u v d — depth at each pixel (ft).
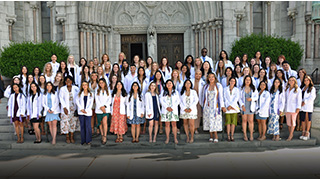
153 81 24.82
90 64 28.55
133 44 50.70
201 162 20.54
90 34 45.50
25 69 26.45
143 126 28.63
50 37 49.08
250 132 25.21
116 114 24.86
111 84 25.81
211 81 24.03
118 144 24.82
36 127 24.70
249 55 38.14
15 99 24.77
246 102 24.89
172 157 21.84
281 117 27.66
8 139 26.86
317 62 42.68
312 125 26.63
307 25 42.50
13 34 45.65
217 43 44.93
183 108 24.52
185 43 49.85
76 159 21.50
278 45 38.63
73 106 25.05
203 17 46.60
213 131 24.44
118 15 49.75
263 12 48.06
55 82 25.63
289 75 28.27
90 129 24.44
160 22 49.70
